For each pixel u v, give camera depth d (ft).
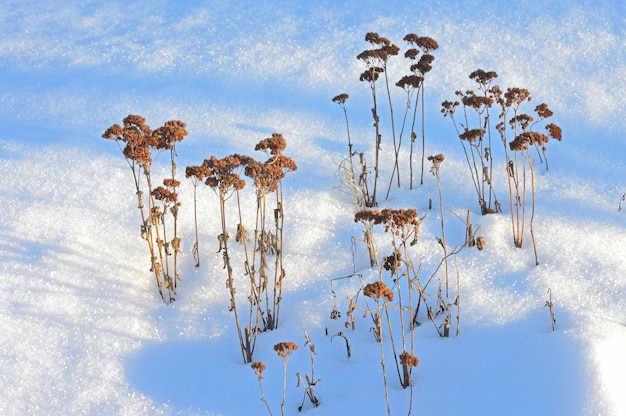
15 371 16.29
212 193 21.58
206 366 16.30
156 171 22.59
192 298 18.34
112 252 19.67
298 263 19.21
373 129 24.30
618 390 14.05
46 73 29.19
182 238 20.10
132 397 15.56
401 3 30.45
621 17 27.40
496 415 13.99
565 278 17.46
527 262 18.35
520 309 16.71
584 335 15.17
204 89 26.94
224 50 29.14
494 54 26.84
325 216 20.71
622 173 21.47
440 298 16.88
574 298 16.79
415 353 15.88
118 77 28.32
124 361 16.48
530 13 28.50
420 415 14.30
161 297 18.45
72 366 16.38
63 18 33.60
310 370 15.83
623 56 25.76
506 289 17.44
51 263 19.25
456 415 14.16
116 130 17.22
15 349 16.85
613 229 19.17
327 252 19.51
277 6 31.81
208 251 19.67
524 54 26.58
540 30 27.55
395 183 22.16
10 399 15.64
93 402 15.48
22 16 34.19
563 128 23.53
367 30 28.96
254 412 14.90
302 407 14.92
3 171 22.95
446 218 20.25
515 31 27.73
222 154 23.26
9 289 18.52
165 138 17.81
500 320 16.46
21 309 17.94
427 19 29.17
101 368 16.29
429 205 20.81
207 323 17.53
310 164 22.80
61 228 20.39
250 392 15.44
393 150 23.38
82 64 29.50
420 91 25.73
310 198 21.31
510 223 19.70
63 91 27.76
